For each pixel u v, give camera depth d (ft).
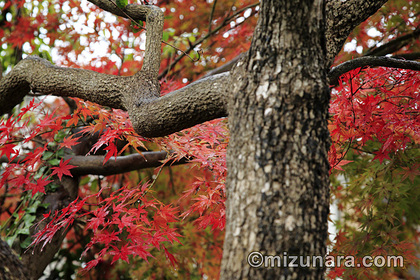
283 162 3.61
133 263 11.76
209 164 6.33
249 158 3.69
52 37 11.86
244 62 4.03
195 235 11.68
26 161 6.75
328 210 3.76
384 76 6.48
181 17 13.69
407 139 6.27
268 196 3.56
